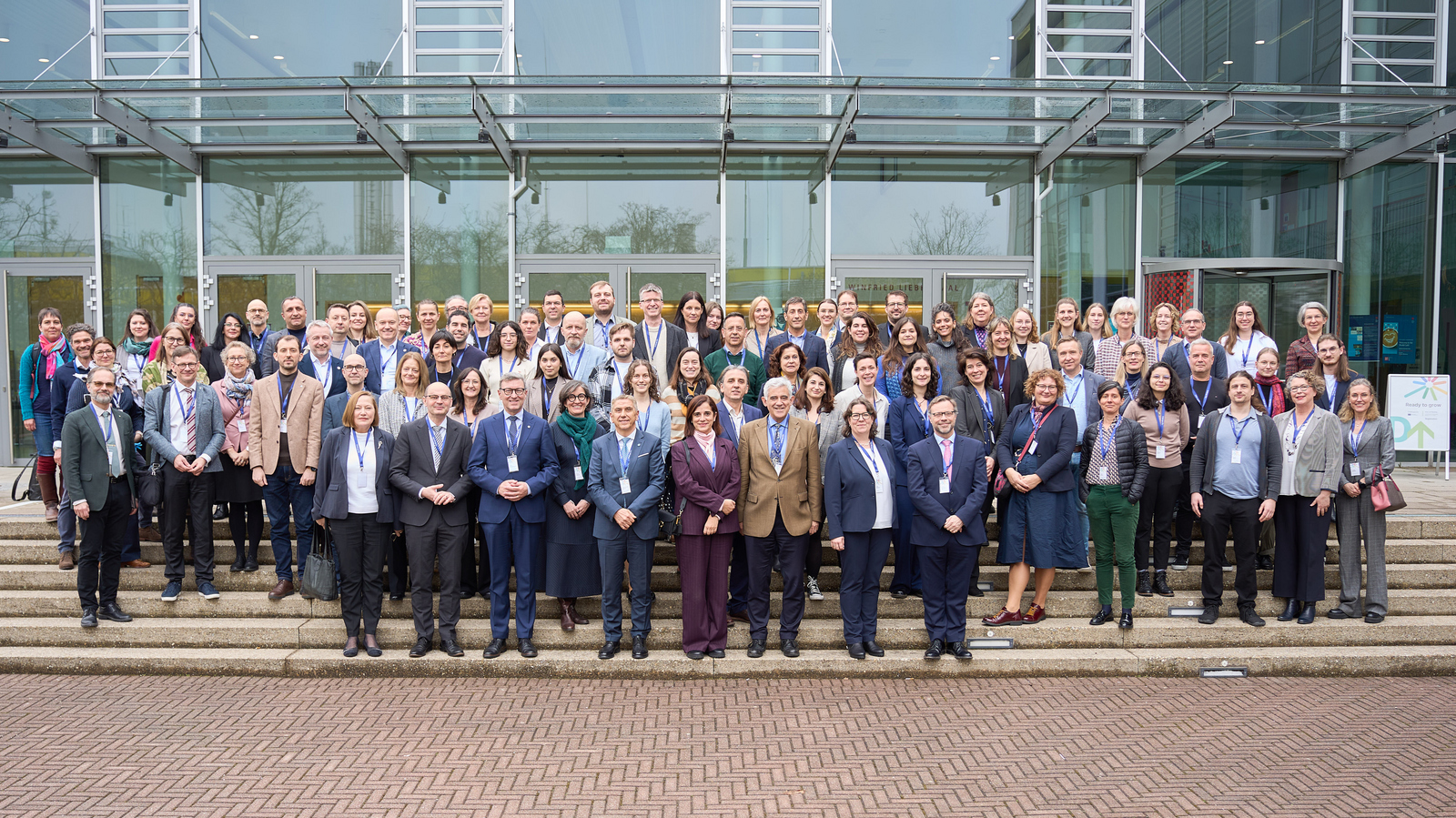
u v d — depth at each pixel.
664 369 7.16
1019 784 4.30
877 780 4.35
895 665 5.83
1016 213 10.96
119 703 5.29
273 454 6.19
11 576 6.54
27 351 8.05
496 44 10.71
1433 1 10.95
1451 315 11.05
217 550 6.87
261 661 5.79
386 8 10.70
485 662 5.79
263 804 4.08
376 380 6.91
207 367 7.29
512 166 10.69
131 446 6.20
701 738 4.83
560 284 10.87
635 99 9.14
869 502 5.82
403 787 4.25
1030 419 6.14
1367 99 8.74
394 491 5.89
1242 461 6.19
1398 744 4.79
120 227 10.89
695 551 5.82
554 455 5.91
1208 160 10.98
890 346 6.93
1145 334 10.98
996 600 6.51
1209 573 6.31
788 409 5.89
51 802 4.09
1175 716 5.18
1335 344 6.91
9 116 9.53
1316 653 5.96
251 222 10.83
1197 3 10.88
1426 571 6.84
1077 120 9.74
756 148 10.75
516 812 4.02
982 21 10.85
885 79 8.52
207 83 8.48
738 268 10.88
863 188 10.91
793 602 5.96
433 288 10.84
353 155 10.75
